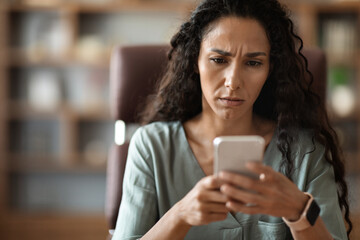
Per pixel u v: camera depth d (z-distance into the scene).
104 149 3.42
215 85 1.13
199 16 1.18
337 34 3.27
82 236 3.21
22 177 3.43
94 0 3.34
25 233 3.19
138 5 3.25
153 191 1.25
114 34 3.36
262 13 1.14
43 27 3.32
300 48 1.31
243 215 1.21
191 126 1.31
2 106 3.25
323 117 1.33
